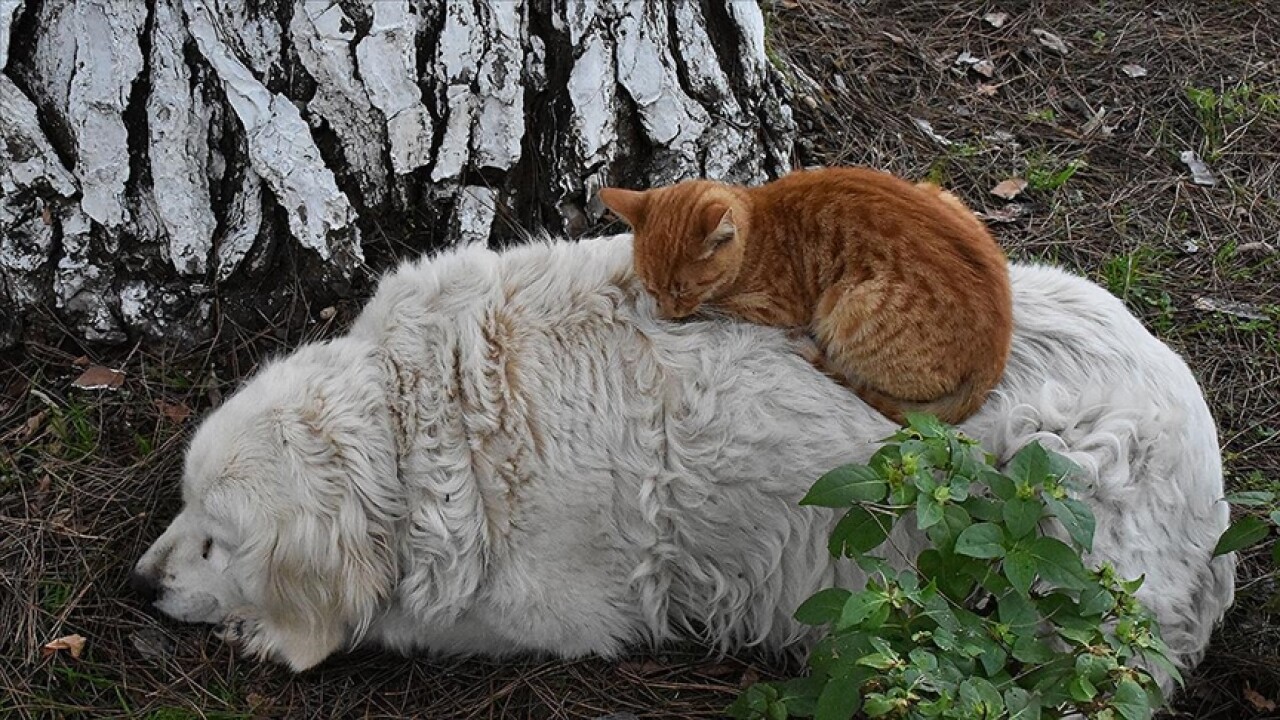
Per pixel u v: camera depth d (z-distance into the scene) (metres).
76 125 3.99
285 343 4.16
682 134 4.43
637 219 3.39
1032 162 5.31
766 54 5.20
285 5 4.02
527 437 3.26
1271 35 6.12
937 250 3.15
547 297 3.40
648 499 3.25
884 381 3.19
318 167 4.07
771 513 3.26
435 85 4.14
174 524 3.49
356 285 4.20
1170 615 3.14
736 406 3.22
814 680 2.88
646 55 4.37
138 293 4.11
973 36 6.11
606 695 3.40
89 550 3.69
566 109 4.31
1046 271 3.61
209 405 4.06
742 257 3.32
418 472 3.31
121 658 3.47
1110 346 3.34
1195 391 3.39
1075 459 3.05
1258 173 5.32
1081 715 2.99
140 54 4.00
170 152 4.04
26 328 4.13
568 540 3.29
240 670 3.47
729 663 3.49
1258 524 3.04
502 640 3.46
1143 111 5.65
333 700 3.42
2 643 3.46
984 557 2.65
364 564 3.29
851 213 3.24
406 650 3.51
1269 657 3.48
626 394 3.27
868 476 2.73
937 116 5.61
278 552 3.27
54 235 4.05
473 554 3.30
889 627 2.67
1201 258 4.89
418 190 4.25
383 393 3.37
